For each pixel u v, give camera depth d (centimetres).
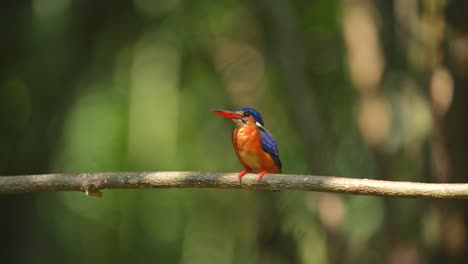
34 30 1385
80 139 1406
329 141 1338
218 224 1524
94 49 1412
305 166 1351
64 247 1473
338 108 1399
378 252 1241
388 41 1184
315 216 1244
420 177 1105
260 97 1429
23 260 1384
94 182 707
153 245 1586
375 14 1180
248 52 1495
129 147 1396
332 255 1146
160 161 1397
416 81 1105
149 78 1423
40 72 1376
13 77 1420
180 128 1438
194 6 1457
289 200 1266
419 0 1104
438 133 1016
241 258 1384
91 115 1420
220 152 1444
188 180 697
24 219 1395
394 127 1200
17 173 1379
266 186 686
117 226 1545
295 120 1192
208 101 1482
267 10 1227
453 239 1021
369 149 1138
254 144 812
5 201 1391
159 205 1583
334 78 1426
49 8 1381
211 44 1491
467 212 1015
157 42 1447
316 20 1442
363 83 1148
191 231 1570
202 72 1505
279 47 1206
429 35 1054
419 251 1101
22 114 1440
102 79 1432
